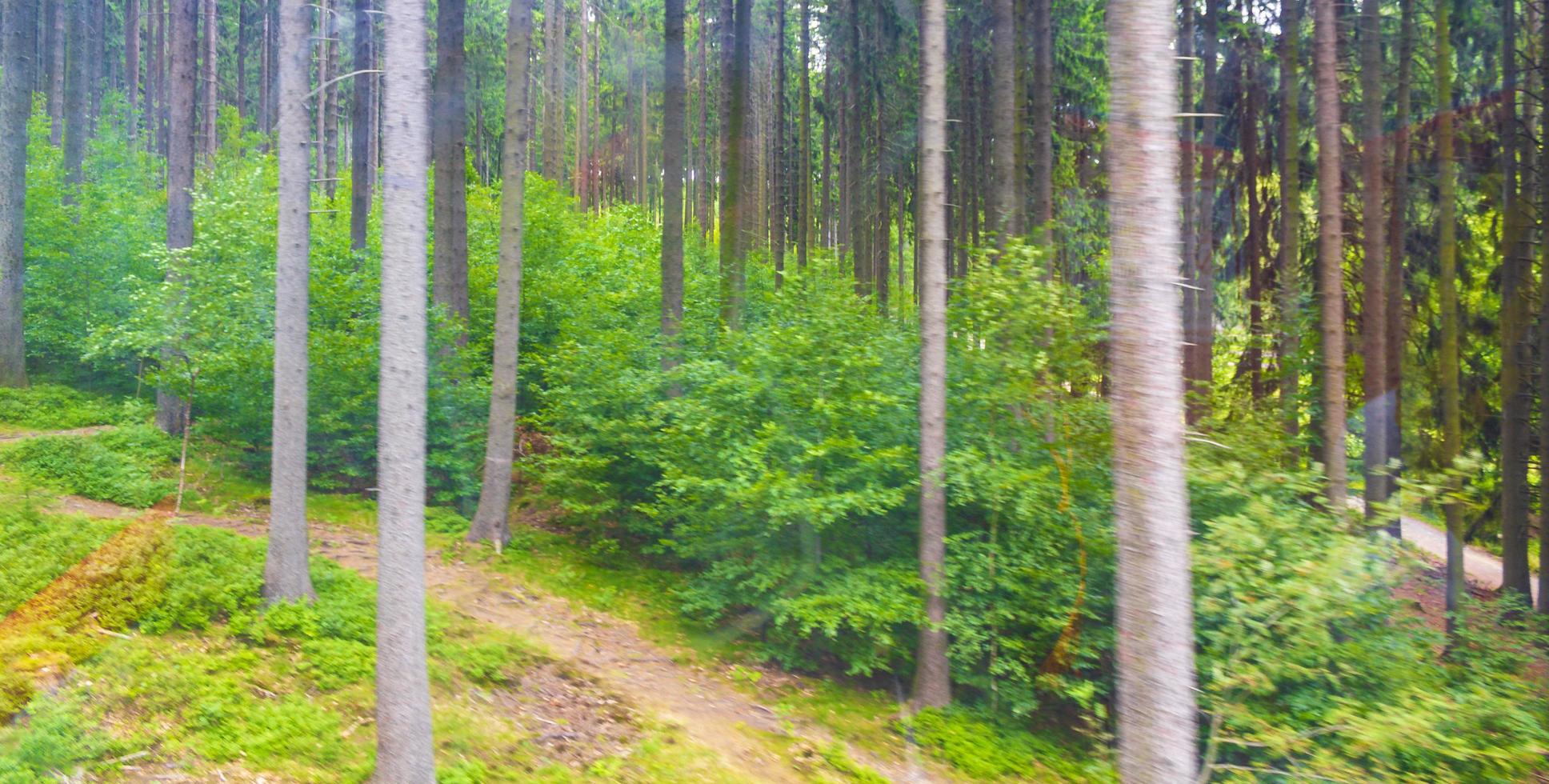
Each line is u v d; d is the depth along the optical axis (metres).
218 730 5.54
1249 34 11.04
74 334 14.36
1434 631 6.89
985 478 7.57
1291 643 6.32
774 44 16.62
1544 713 6.36
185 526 8.58
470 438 11.70
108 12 27.11
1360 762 6.05
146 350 10.62
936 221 7.64
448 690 6.62
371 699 6.12
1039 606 7.58
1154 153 4.02
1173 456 3.96
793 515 7.94
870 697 7.93
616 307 13.56
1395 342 10.28
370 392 11.20
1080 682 7.38
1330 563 6.05
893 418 8.34
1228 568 6.18
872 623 7.72
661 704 7.16
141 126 24.47
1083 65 11.44
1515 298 10.24
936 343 7.61
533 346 13.70
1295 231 9.96
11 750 4.99
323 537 9.64
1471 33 10.20
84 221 15.19
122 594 6.96
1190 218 9.84
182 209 12.49
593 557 10.52
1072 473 7.69
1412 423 9.95
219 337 10.46
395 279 4.96
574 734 6.41
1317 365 8.78
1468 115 10.34
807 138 16.91
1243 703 6.44
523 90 10.52
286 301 7.38
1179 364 4.03
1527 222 10.24
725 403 8.98
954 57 11.54
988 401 7.84
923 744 7.10
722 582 8.87
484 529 10.40
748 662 8.36
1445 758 5.97
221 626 6.83
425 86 5.05
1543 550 9.64
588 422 10.38
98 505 9.45
